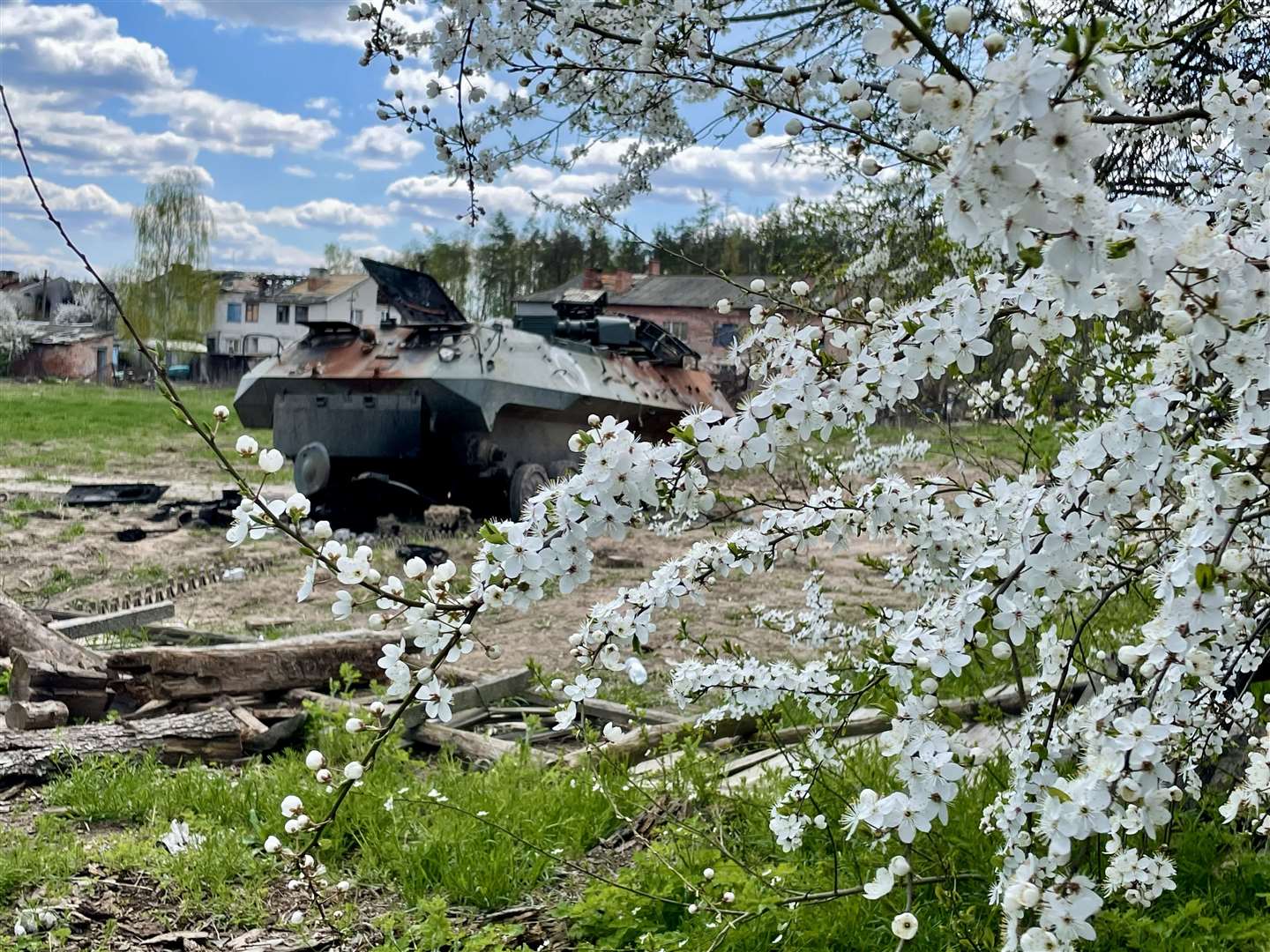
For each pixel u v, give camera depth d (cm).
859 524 340
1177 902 403
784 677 386
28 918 436
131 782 566
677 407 1769
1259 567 341
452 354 1498
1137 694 309
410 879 475
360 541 1458
